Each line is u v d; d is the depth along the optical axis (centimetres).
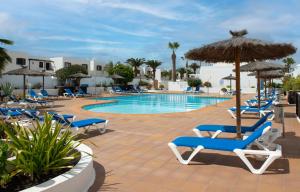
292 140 795
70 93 2811
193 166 581
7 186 418
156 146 750
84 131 934
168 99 3034
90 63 4797
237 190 462
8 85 2367
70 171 448
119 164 602
